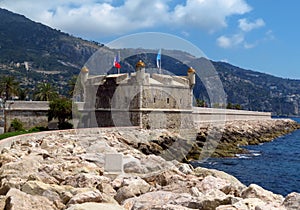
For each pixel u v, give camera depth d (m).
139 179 11.65
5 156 15.97
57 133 32.19
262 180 30.09
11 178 11.35
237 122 81.06
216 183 11.42
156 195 9.49
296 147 62.28
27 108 53.62
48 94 90.56
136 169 13.62
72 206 6.95
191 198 8.86
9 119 53.06
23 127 53.06
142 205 8.70
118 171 13.56
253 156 47.62
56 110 50.41
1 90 91.31
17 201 7.66
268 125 96.94
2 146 21.12
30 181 9.83
